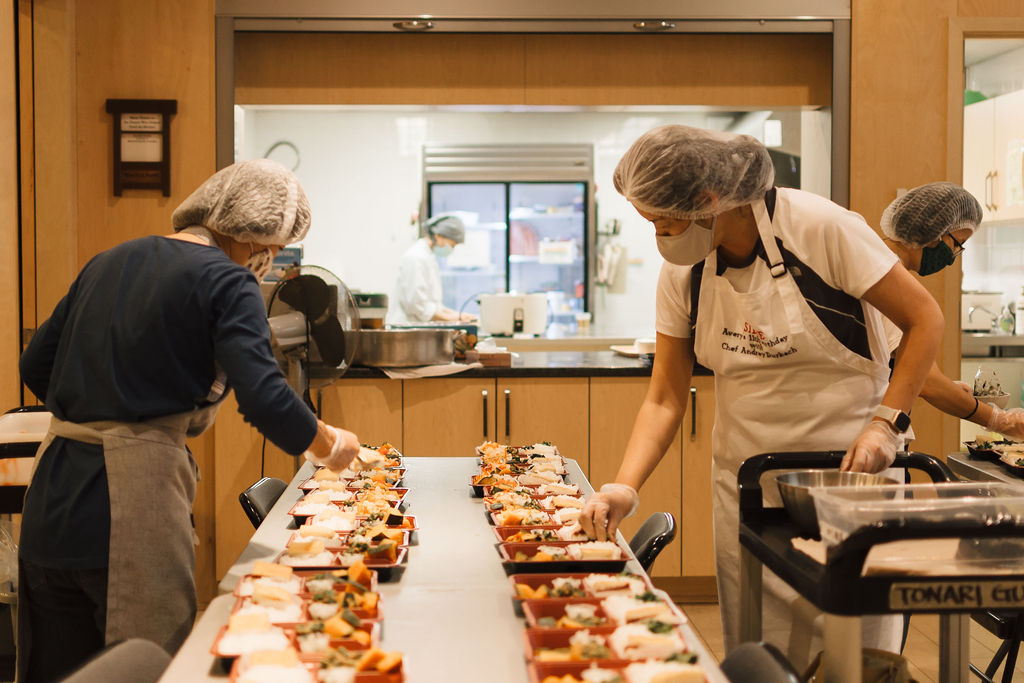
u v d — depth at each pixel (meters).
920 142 3.92
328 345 3.09
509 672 1.22
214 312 1.71
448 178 7.18
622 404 3.76
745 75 4.05
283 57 3.97
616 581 1.46
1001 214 5.04
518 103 4.02
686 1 3.85
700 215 1.82
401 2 3.82
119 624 1.69
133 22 3.76
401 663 1.14
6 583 2.58
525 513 1.89
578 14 3.84
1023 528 1.27
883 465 1.75
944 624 1.92
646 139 1.79
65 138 3.69
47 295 3.69
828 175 4.04
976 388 2.73
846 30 3.89
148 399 1.72
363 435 3.71
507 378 3.73
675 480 3.76
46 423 2.48
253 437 3.72
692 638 1.30
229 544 3.75
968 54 5.28
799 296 1.90
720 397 2.13
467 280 7.34
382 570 1.58
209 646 1.29
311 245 7.50
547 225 7.30
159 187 3.78
